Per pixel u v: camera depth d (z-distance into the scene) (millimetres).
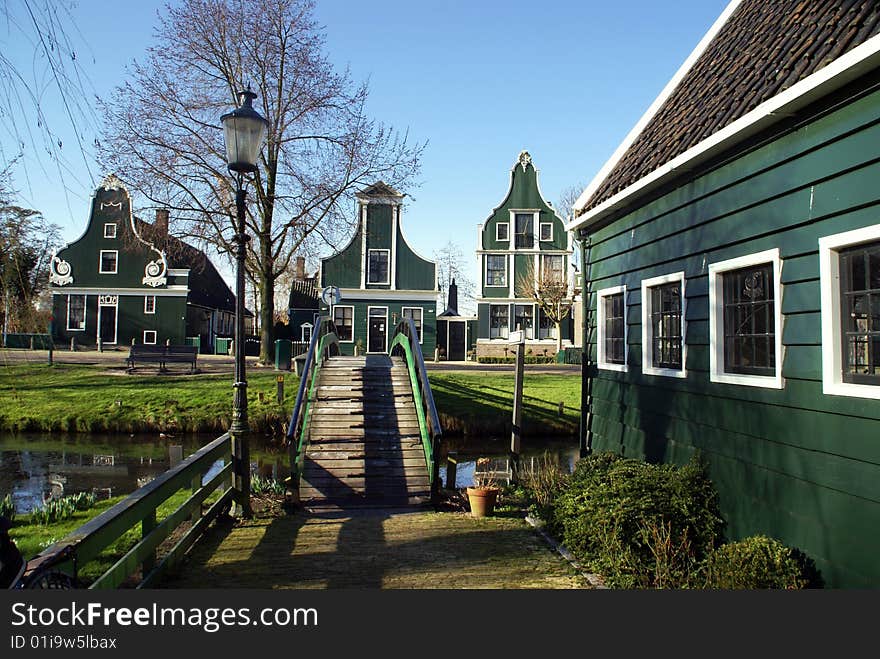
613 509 5402
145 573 4789
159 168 21281
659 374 6879
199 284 39156
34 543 6305
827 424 4320
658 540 5055
